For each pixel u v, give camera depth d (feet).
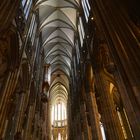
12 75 48.37
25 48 60.49
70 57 113.60
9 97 45.39
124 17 32.04
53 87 146.10
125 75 26.16
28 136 64.13
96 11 42.91
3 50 49.39
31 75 68.74
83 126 70.28
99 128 52.90
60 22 95.96
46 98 103.30
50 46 110.73
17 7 46.88
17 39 51.34
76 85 93.71
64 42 108.99
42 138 97.40
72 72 109.91
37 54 87.10
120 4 34.19
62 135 158.10
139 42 27.04
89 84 64.54
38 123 85.71
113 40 31.30
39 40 92.68
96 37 52.31
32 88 75.00
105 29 36.19
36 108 83.51
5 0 42.06
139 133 21.15
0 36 39.81
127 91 24.84
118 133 36.88
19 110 54.90
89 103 60.90
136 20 31.78
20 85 62.08
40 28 89.25
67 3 84.58
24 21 60.23
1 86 44.83
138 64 24.89
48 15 89.61
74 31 92.73
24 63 61.41
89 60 60.85
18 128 51.49
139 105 22.07
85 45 69.46
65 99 159.94
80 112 77.36
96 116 55.88
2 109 40.50
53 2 84.12
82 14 74.84
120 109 62.13
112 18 34.58
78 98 85.66
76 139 87.10
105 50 48.29
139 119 21.54
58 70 135.85
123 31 30.32
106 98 43.42
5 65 50.29
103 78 48.47
